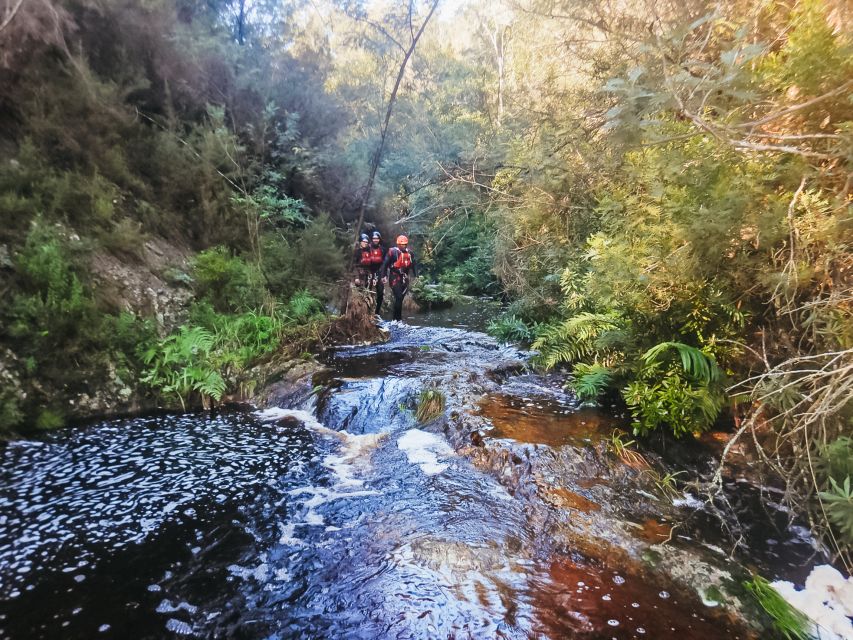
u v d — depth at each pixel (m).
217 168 8.29
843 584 2.54
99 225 5.80
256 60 10.24
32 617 2.35
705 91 2.87
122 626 2.32
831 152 2.38
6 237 4.72
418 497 3.50
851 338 2.56
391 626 2.34
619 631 2.28
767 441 3.45
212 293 6.59
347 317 7.79
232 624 2.35
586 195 6.73
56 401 4.45
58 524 3.06
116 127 6.98
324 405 5.15
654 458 3.77
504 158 8.85
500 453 3.89
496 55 13.05
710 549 2.84
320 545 2.96
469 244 15.80
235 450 4.23
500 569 2.72
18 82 5.82
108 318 5.04
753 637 2.25
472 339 8.17
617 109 2.96
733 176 2.97
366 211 13.15
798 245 2.76
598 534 2.98
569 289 6.52
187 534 3.03
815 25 2.52
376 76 14.77
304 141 10.45
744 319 3.40
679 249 3.30
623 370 4.37
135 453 4.06
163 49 7.80
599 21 5.12
